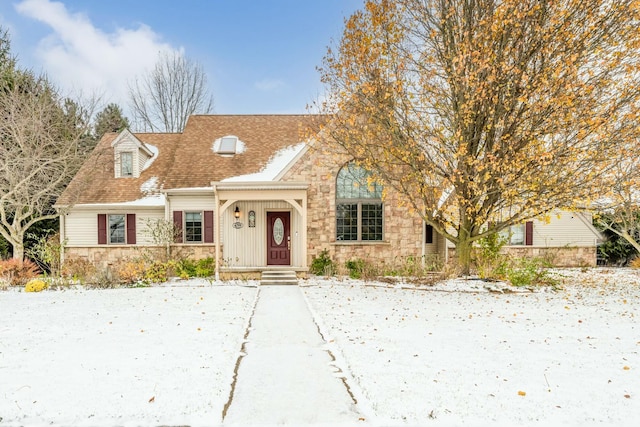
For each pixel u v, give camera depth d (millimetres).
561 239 17594
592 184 10328
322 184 14461
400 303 9547
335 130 12445
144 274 12719
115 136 18781
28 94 16703
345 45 11602
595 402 4156
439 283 12078
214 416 3818
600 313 8609
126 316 7965
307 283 12414
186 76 33500
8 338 6406
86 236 16078
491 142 11070
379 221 14664
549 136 10602
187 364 5172
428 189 11883
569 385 4590
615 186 10641
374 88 11047
